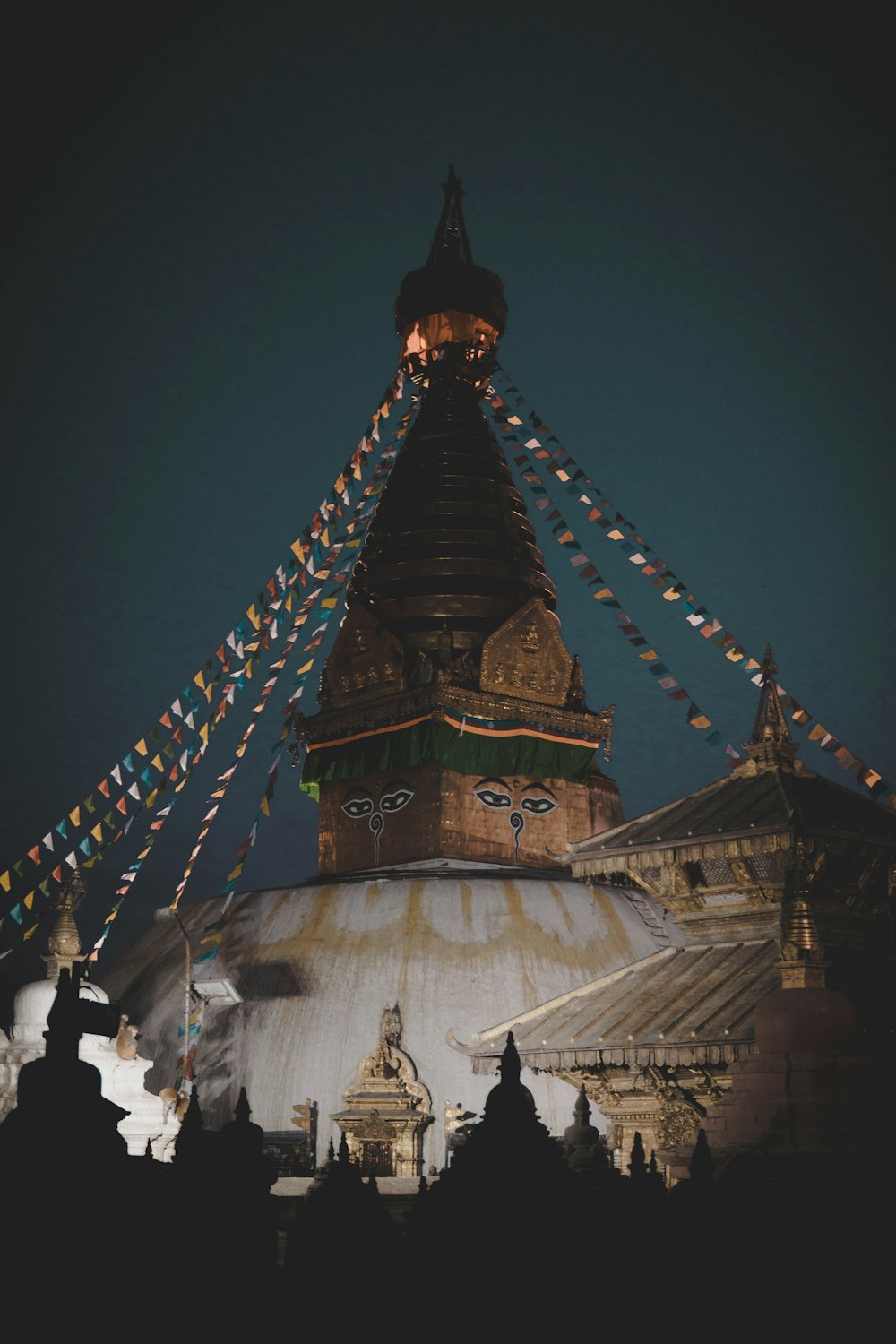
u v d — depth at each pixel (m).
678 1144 17.02
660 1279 10.26
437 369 33.97
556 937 26.89
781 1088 14.02
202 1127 10.70
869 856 17.64
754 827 17.19
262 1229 10.30
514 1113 10.57
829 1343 10.48
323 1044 25.70
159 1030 27.09
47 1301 9.00
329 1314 9.86
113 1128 9.88
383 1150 24.42
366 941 26.80
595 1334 9.87
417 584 31.75
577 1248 10.05
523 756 30.62
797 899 14.86
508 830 30.48
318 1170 22.52
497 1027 18.95
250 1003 26.64
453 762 29.92
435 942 26.53
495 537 32.59
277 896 28.66
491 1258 9.88
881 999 16.20
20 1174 9.30
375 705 30.62
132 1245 9.43
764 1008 14.49
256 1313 9.84
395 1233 10.48
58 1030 9.86
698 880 18.52
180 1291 9.56
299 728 31.83
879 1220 11.55
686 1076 17.05
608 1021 17.66
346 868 31.05
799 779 18.94
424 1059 25.16
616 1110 18.17
